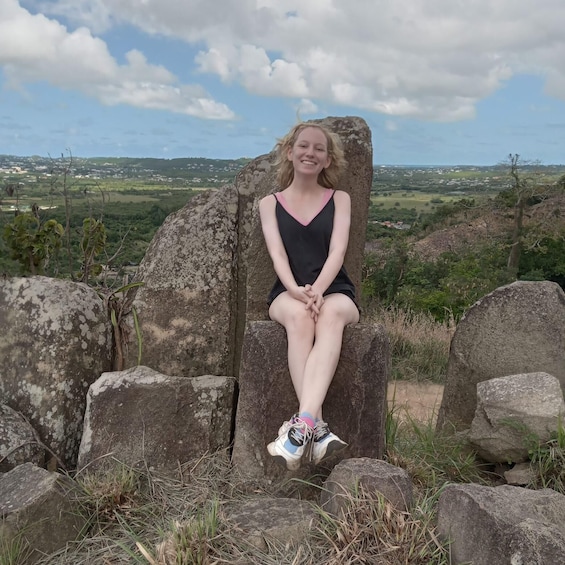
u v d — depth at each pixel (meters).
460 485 2.48
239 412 3.13
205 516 2.54
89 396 3.26
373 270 11.79
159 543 2.42
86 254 4.39
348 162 3.66
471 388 4.09
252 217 3.88
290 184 3.49
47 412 3.33
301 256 3.22
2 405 3.28
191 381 3.32
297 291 3.01
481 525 2.27
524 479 3.32
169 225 3.94
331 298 3.05
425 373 7.56
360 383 3.02
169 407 3.23
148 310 3.78
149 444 3.17
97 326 3.59
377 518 2.41
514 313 4.02
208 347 3.81
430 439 3.80
